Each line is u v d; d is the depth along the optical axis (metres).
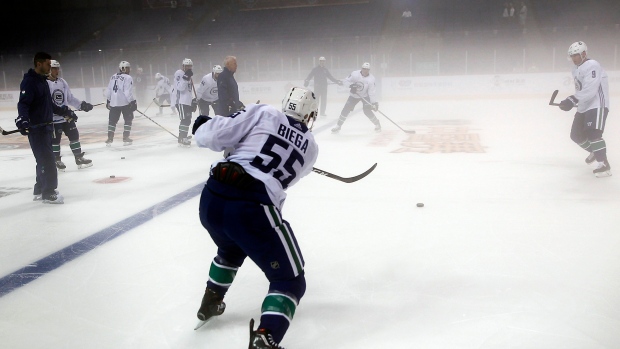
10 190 6.06
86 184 6.28
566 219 4.45
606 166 6.04
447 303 2.94
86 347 2.55
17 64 25.00
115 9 29.39
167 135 11.69
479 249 3.78
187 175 6.74
